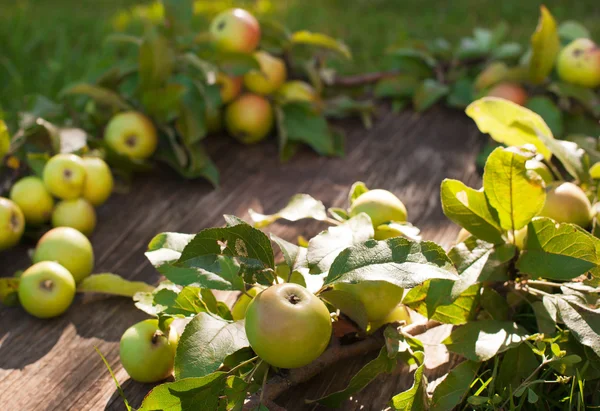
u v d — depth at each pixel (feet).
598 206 4.18
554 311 3.89
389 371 3.83
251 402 3.77
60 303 4.20
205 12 5.41
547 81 5.39
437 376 4.00
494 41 5.75
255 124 5.21
